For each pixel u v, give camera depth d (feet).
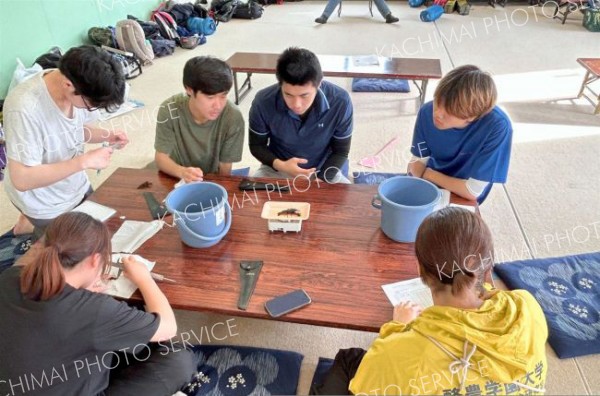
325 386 4.11
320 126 6.16
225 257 4.16
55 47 13.34
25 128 5.06
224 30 19.35
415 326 2.96
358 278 3.88
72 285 3.43
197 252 4.23
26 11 12.39
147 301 3.68
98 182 9.16
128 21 15.02
